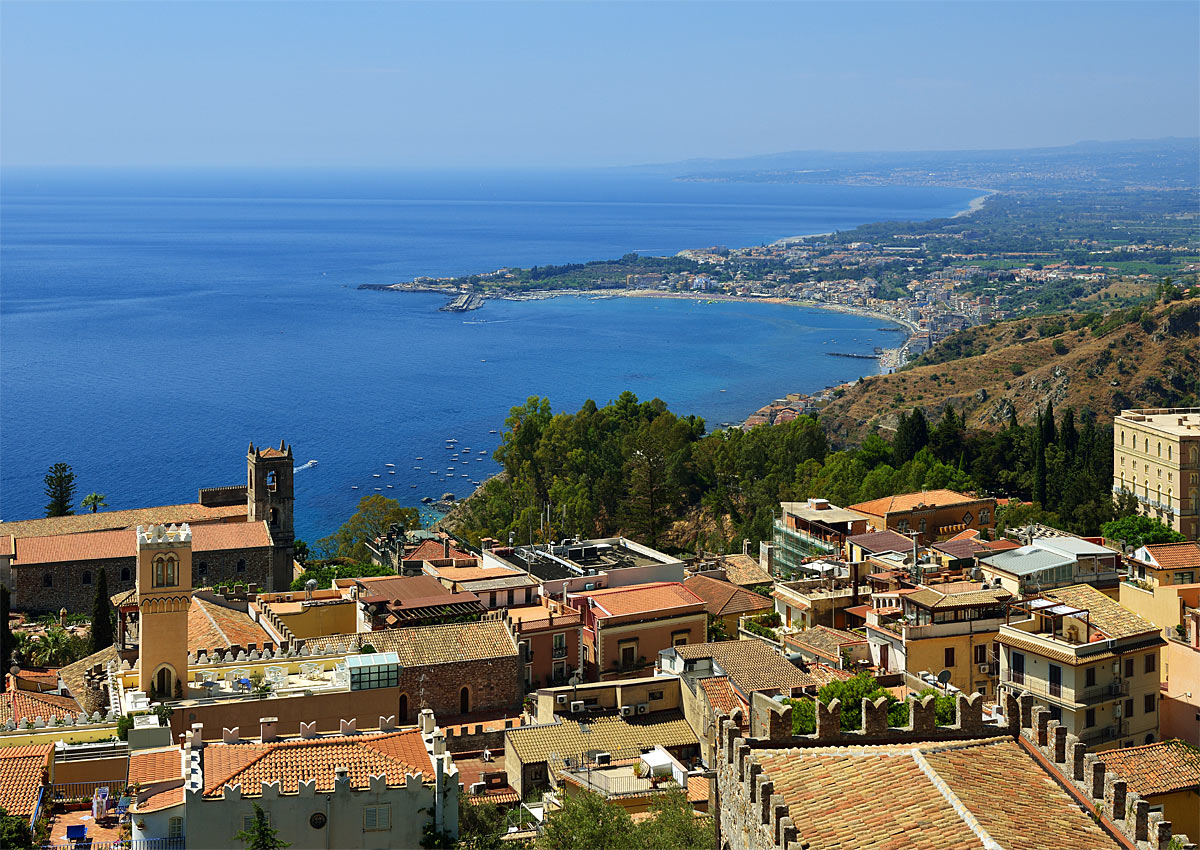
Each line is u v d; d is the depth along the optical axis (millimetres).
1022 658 91438
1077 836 40156
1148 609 105438
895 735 46781
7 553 165375
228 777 59688
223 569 176750
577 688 98875
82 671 111625
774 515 199250
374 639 106688
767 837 40594
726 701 94812
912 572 127875
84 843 60031
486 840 68562
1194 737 89875
